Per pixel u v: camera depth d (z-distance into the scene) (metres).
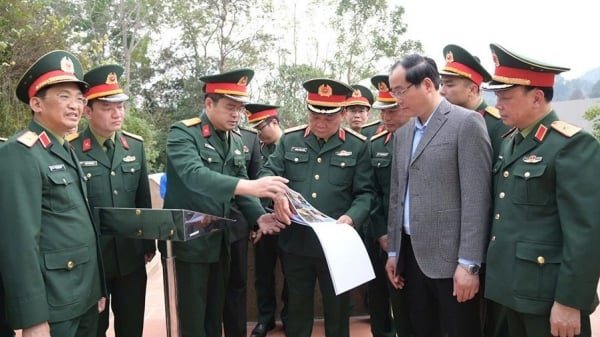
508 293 1.90
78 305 1.93
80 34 7.01
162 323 3.70
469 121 2.12
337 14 19.55
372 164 3.00
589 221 1.67
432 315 2.47
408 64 2.18
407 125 2.46
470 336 2.27
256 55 20.72
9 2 5.82
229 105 2.59
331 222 2.38
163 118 20.50
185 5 19.56
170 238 1.88
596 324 3.36
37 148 1.89
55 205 1.91
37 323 1.74
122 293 2.72
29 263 1.74
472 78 2.61
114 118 2.63
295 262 2.72
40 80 1.92
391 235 2.50
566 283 1.70
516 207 1.90
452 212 2.18
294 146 2.86
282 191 2.21
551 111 1.91
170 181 2.62
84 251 1.98
